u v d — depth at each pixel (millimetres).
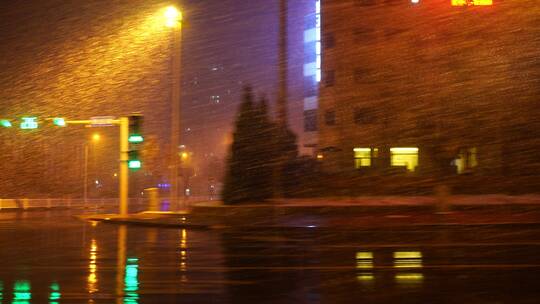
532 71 34781
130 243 17531
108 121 31531
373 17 40688
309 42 52375
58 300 8977
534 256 13938
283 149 30453
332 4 43281
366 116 40031
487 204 26906
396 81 38250
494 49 35250
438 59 36344
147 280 10727
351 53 41438
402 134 37625
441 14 36719
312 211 27438
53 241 18156
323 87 43281
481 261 13047
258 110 31109
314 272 11609
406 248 15742
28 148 73500
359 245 16609
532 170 33906
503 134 34438
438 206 26562
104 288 9961
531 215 25031
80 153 81750
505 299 8945
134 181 86938
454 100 35219
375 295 9289
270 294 9414
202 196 82062
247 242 17734
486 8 35875
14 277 11078
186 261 13328
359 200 30672
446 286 10016
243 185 30328
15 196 70188
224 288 9938
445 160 34969
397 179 35688
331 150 39219
